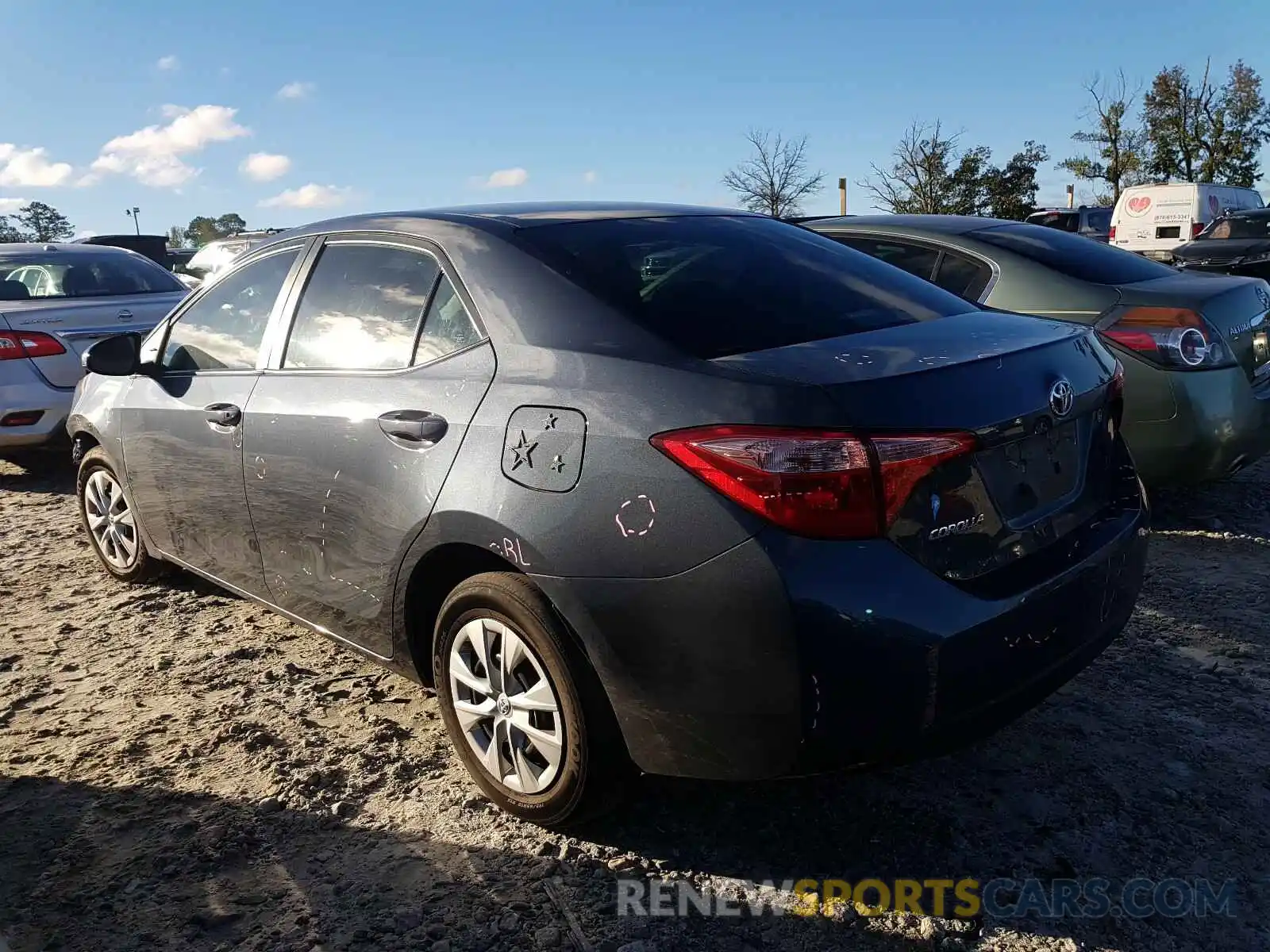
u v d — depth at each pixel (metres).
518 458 2.60
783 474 2.21
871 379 2.33
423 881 2.64
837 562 2.21
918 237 5.59
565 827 2.79
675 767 2.45
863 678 2.23
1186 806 2.85
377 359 3.16
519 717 2.74
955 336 2.72
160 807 3.00
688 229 3.29
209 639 4.24
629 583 2.38
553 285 2.82
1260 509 5.50
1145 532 2.93
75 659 4.08
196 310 4.11
